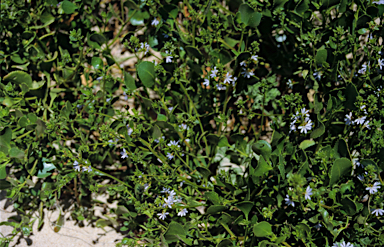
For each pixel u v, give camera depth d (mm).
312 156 1102
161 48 1145
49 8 1155
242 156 1185
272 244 1026
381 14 1052
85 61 1175
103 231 1189
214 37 1105
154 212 1097
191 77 1155
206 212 1078
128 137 1078
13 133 1122
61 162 1167
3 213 1220
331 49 1074
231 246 1073
